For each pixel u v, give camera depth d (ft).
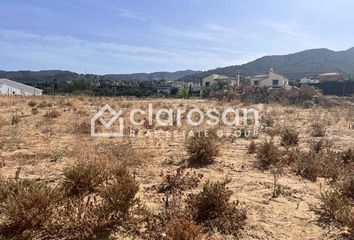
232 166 28.02
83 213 16.78
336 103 112.78
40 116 60.39
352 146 37.22
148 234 15.56
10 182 18.97
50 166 26.18
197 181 23.31
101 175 21.54
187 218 16.43
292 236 16.08
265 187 22.67
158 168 26.91
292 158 29.50
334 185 23.24
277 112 74.79
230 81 248.93
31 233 15.46
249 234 16.19
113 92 208.13
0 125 45.85
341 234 16.26
